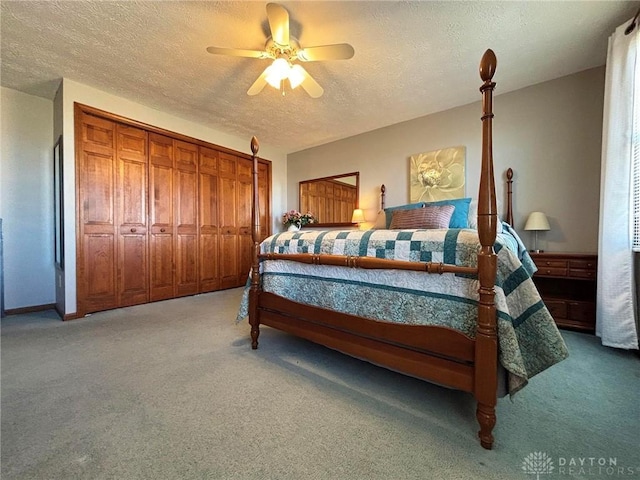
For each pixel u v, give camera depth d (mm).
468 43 2166
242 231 4438
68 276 2715
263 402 1366
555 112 2697
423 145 3521
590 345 2045
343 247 1616
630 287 1909
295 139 4383
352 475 944
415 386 1530
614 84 1950
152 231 3389
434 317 1267
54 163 3098
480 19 1921
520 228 2855
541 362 1117
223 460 1007
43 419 1222
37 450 1044
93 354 1910
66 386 1495
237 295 3826
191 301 3477
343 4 1788
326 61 2391
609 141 1980
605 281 2010
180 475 941
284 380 1583
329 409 1313
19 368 1699
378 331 1407
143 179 3297
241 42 2139
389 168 3818
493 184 1084
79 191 2779
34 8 1798
